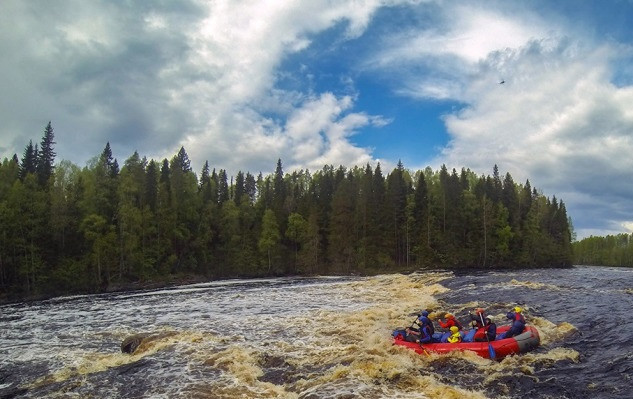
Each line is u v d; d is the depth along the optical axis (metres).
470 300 24.12
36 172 61.09
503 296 24.16
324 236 77.81
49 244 52.53
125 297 39.22
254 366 12.87
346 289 37.19
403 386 10.41
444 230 74.94
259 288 42.91
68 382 11.88
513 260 76.75
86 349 16.95
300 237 74.50
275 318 21.66
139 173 66.62
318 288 39.66
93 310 29.34
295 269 73.75
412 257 73.75
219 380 11.44
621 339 13.56
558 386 10.36
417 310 22.19
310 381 11.21
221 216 74.12
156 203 64.38
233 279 64.44
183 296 36.94
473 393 9.93
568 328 15.06
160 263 61.50
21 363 14.96
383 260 70.81
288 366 12.90
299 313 23.30
